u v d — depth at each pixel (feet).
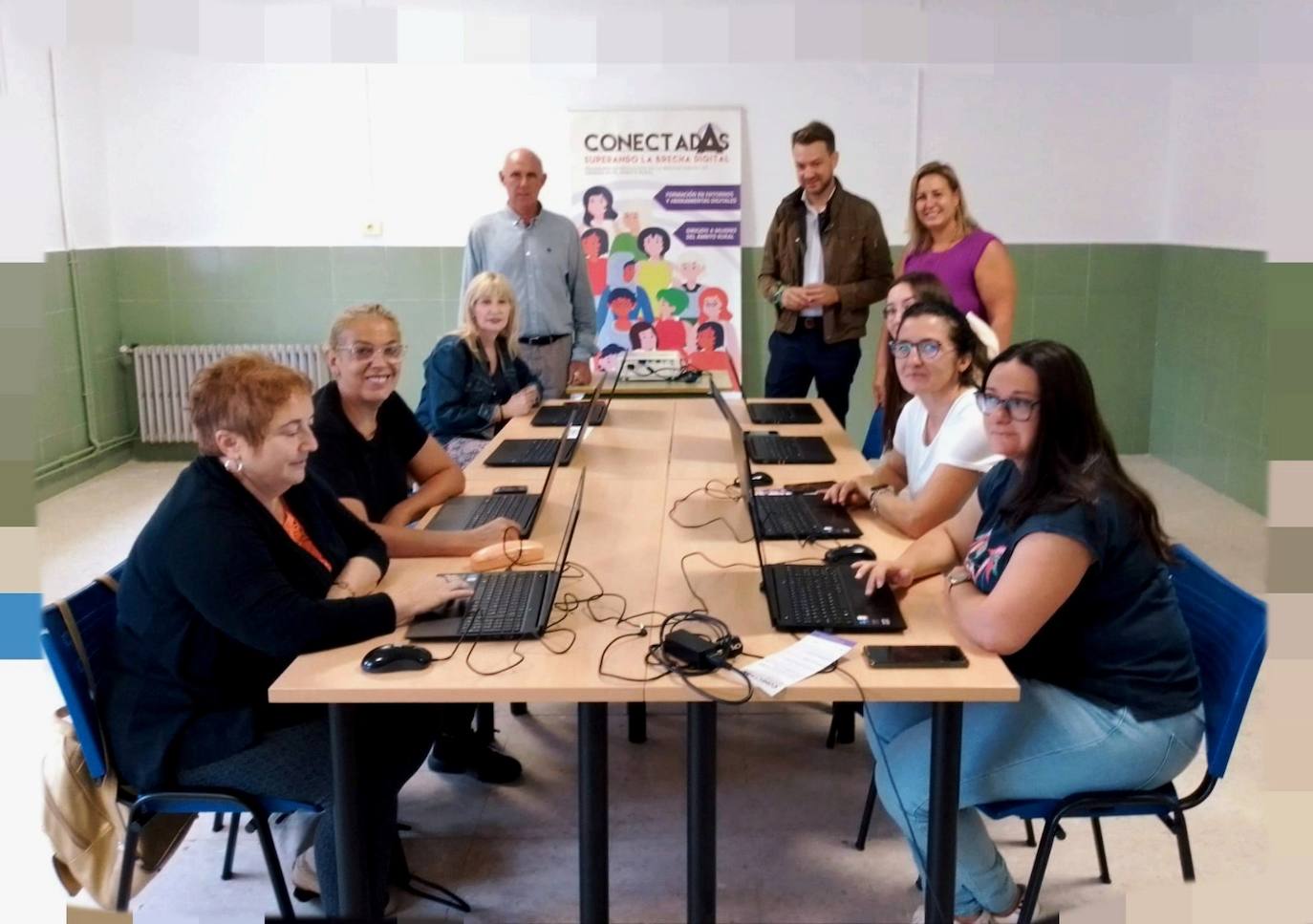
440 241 18.04
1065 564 5.54
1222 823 8.05
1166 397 18.15
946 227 11.80
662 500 8.46
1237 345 15.70
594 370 18.11
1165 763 5.79
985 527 6.48
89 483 17.34
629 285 18.01
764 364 18.33
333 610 5.84
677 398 12.84
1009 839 7.93
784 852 7.70
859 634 5.84
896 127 17.54
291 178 17.92
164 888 7.43
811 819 8.13
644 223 17.84
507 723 9.78
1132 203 17.87
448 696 5.29
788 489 8.66
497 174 17.78
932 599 6.32
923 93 17.44
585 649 5.72
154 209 18.01
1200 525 14.85
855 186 17.76
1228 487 16.11
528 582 6.56
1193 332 17.06
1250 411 15.40
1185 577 6.69
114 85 17.57
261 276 18.24
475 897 7.25
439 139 17.71
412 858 7.71
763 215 17.87
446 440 11.35
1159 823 8.07
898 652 5.52
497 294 11.54
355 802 5.64
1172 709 5.79
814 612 6.01
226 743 5.95
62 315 16.74
